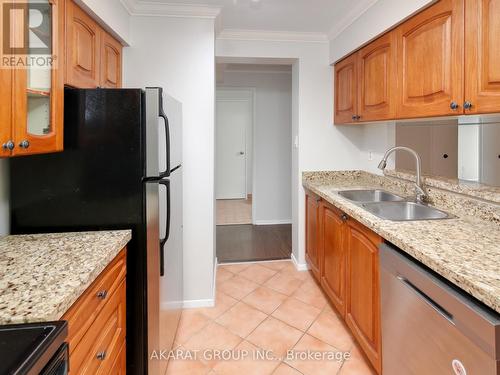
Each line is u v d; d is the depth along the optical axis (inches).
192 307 95.0
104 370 45.9
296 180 122.9
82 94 56.6
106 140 57.4
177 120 77.9
